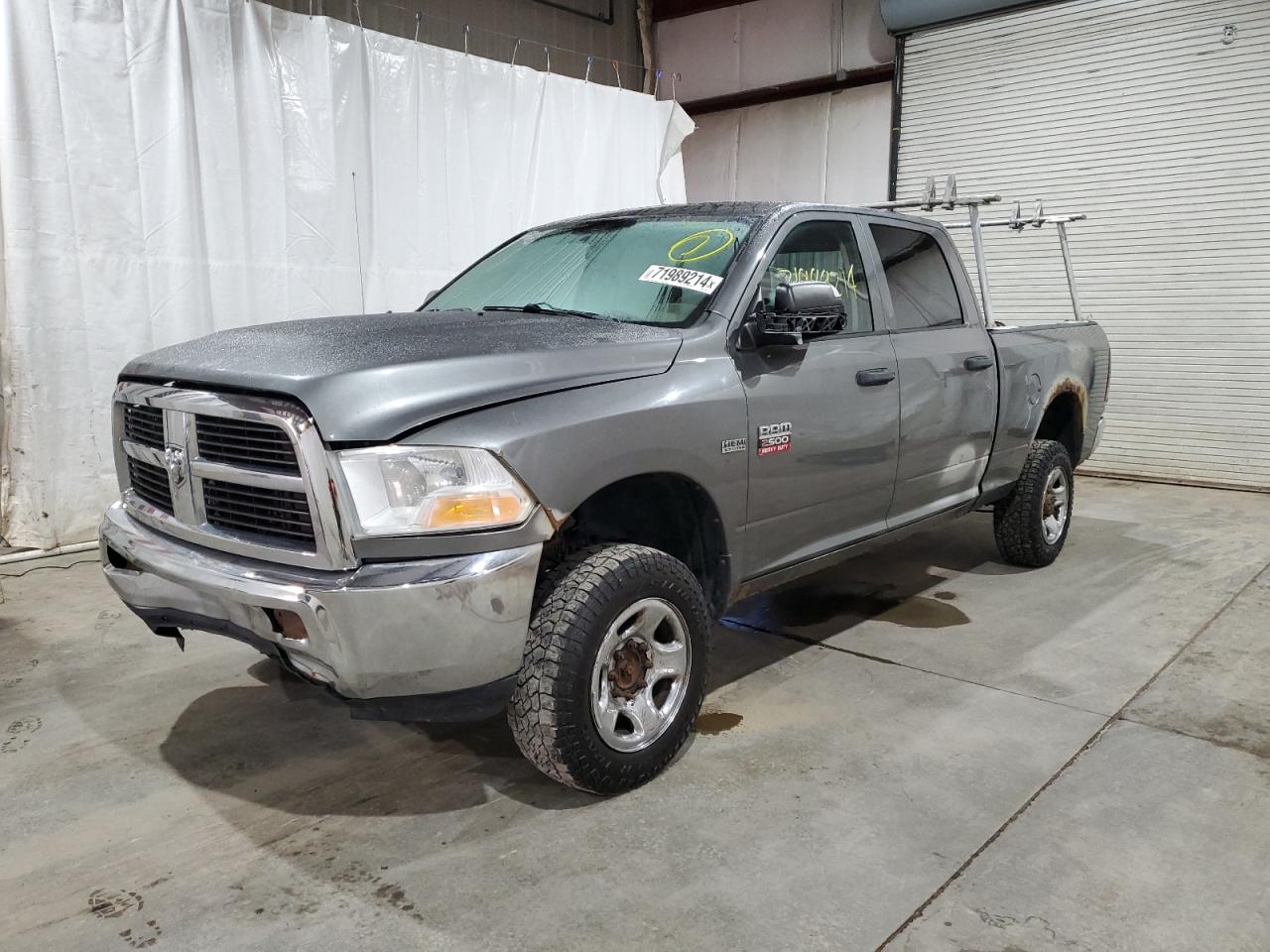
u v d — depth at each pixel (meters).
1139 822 2.51
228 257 5.54
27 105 4.74
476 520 2.25
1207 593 4.50
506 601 2.29
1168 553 5.24
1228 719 3.14
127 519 2.84
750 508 2.99
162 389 2.59
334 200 5.96
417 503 2.22
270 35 5.57
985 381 4.13
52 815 2.58
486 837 2.46
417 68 6.33
